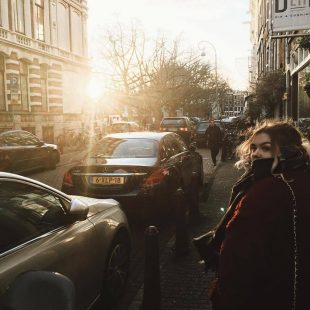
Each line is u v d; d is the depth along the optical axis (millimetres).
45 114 30500
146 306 3832
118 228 4344
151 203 6789
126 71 37156
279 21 9211
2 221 2854
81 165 7156
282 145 2127
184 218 5695
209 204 8836
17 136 14641
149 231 3857
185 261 5469
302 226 1888
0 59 26375
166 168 7324
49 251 3008
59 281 1702
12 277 2521
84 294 3502
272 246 1886
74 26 36281
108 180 6871
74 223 3633
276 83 23938
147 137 8031
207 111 62188
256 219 1882
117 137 8117
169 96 42531
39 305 1628
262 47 42406
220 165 16094
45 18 31047
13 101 26938
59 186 12336
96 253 3779
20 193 3203
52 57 31719
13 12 27047
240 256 1851
